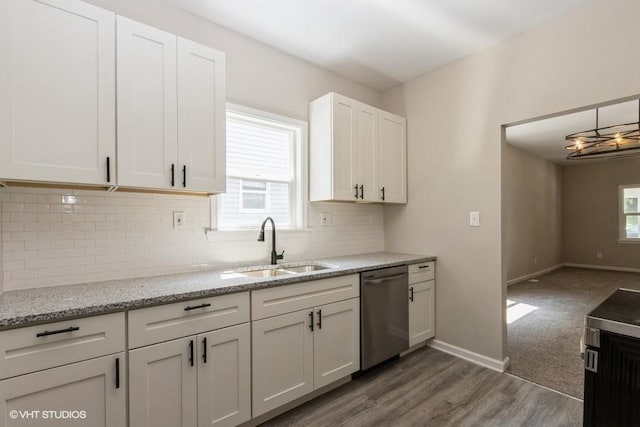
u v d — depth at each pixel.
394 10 2.19
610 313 1.20
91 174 1.55
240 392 1.75
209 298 1.65
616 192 7.38
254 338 1.81
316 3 2.12
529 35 2.41
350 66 2.97
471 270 2.76
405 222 3.29
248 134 2.58
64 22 1.49
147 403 1.47
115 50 1.62
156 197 2.06
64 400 1.29
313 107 2.83
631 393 1.05
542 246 7.05
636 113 4.01
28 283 1.65
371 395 2.21
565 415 1.98
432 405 2.09
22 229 1.64
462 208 2.83
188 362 1.58
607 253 7.47
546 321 3.81
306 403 2.12
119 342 1.40
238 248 2.42
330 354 2.18
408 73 3.11
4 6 1.36
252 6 2.15
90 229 1.83
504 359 2.61
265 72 2.60
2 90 1.35
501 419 1.95
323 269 2.32
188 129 1.85
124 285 1.73
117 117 1.62
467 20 2.29
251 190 2.60
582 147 4.10
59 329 1.27
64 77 1.48
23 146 1.39
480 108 2.70
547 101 2.31
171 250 2.11
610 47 2.03
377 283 2.48
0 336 1.16
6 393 1.18
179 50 1.83
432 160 3.05
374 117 2.97
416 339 2.82
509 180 5.93
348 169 2.75
